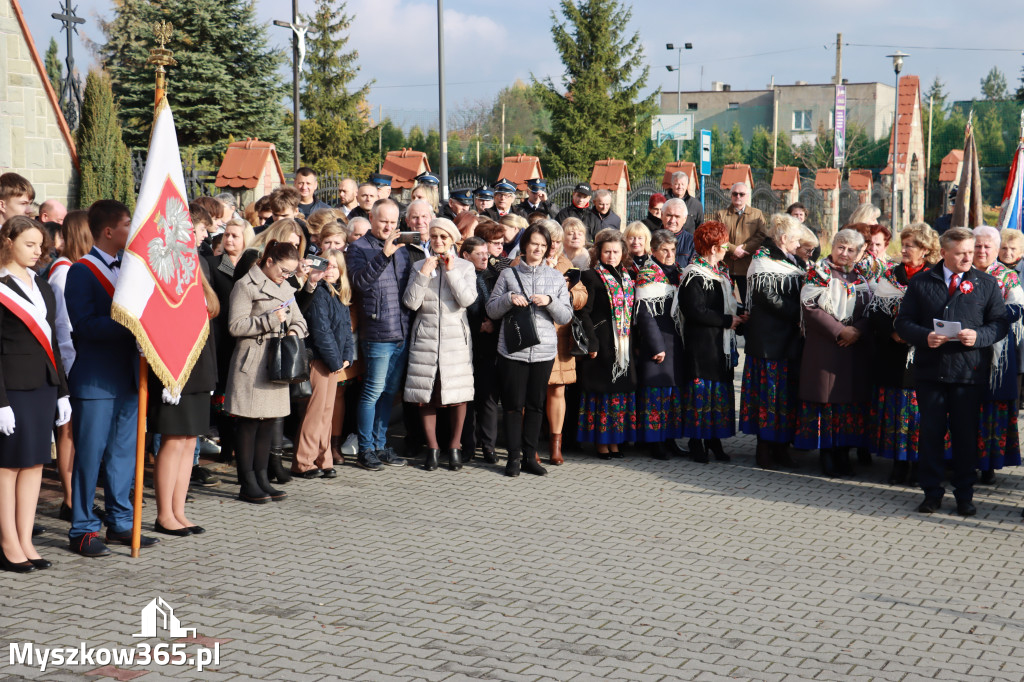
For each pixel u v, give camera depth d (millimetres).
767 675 4340
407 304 7785
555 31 44906
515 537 6281
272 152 14797
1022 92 57875
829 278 7820
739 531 6531
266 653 4445
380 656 4434
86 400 5723
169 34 5766
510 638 4676
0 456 5336
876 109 67125
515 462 7871
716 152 57344
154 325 5582
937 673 4418
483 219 9141
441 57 20188
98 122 15070
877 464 8594
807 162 52344
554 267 8039
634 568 5734
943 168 40938
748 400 8344
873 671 4418
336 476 7734
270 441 7086
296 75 25094
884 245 8102
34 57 14070
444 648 4539
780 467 8375
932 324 6984
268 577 5449
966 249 6898
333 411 7812
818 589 5477
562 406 8305
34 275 5547
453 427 8008
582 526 6551
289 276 6879
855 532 6578
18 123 13891
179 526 6242
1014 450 7809
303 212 10312
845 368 7816
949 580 5691
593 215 11586
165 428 6016
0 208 7000
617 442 8414
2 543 5461
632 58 45031
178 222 5801
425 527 6453
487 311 7941
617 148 43812
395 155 15836
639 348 8391
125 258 5504
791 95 68875
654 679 4262
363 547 6012
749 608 5152
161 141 5727
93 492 5836
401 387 8211
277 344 6746
